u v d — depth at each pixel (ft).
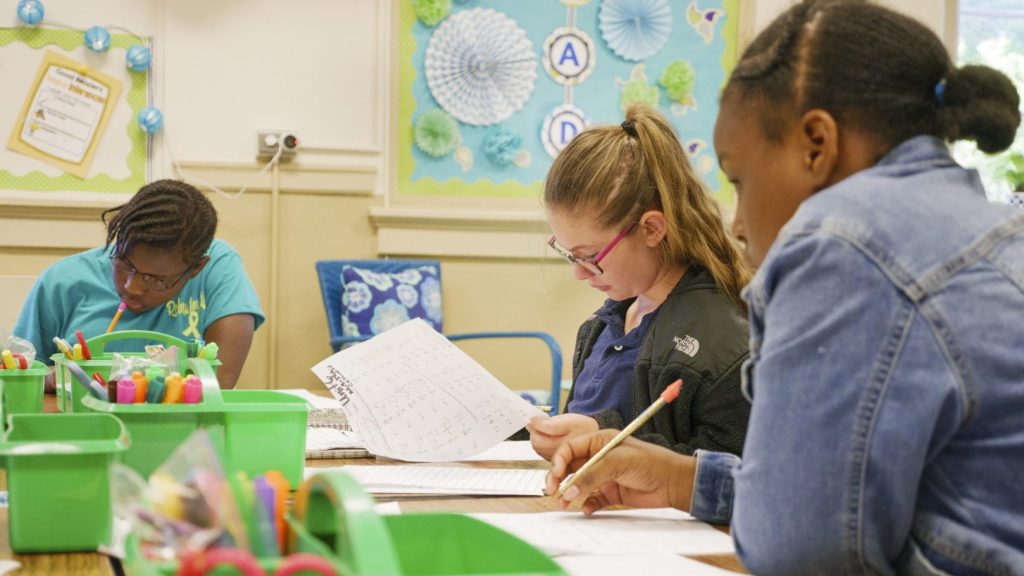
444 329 12.40
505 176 12.59
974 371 2.32
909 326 2.33
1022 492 2.35
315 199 12.14
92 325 7.13
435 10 12.25
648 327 4.84
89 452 2.64
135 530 1.94
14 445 2.65
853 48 2.59
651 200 4.79
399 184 12.37
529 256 12.53
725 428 4.25
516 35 12.53
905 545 2.41
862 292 2.36
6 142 11.39
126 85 11.65
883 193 2.46
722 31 12.98
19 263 11.44
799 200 2.68
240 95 11.92
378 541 1.64
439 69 12.37
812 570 2.38
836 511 2.32
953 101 2.58
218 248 7.63
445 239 12.34
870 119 2.58
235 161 11.90
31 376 4.92
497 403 4.36
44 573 2.43
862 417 2.31
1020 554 2.30
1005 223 2.49
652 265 4.86
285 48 12.02
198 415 3.47
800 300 2.41
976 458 2.37
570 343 12.67
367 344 4.64
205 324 7.36
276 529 2.02
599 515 3.42
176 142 11.78
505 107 12.55
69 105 11.51
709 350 4.32
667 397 3.44
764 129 2.68
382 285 11.60
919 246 2.39
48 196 11.45
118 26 11.61
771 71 2.67
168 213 6.51
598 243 4.82
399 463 4.41
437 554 2.16
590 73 12.72
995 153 2.63
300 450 3.63
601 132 4.90
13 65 11.39
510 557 2.05
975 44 14.29
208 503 1.88
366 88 12.23
